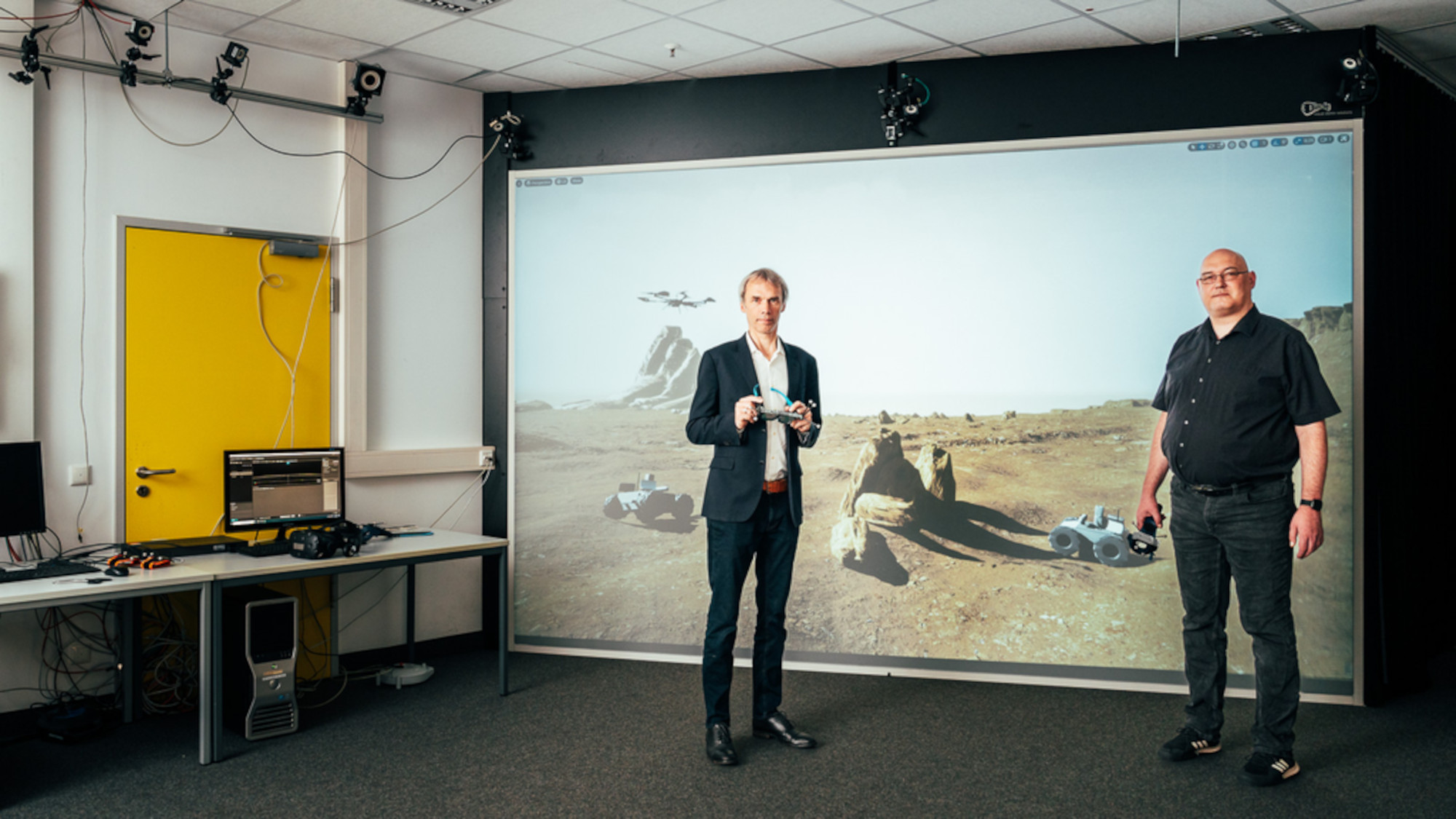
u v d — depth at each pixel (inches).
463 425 183.5
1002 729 136.6
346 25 152.0
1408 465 158.2
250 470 145.5
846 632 167.0
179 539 150.7
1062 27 150.4
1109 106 158.6
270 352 162.4
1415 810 108.1
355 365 170.2
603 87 181.0
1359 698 148.5
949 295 164.2
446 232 182.5
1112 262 158.2
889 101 161.5
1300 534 115.4
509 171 183.2
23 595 108.6
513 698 152.5
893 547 165.5
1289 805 109.8
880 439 166.9
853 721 139.8
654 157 178.2
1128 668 156.3
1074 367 159.3
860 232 167.9
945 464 163.9
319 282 167.5
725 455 123.2
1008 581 161.2
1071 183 159.8
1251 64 153.6
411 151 178.4
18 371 135.3
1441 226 173.3
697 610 173.6
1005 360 162.1
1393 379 152.2
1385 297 150.5
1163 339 156.3
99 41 144.8
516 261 182.7
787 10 144.3
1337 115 150.3
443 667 171.9
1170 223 156.1
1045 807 109.5
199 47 154.9
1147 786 115.6
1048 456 160.1
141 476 149.2
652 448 176.6
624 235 178.5
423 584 179.3
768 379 126.9
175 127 152.3
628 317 178.1
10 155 134.4
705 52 162.6
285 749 129.0
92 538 144.6
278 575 128.9
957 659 162.4
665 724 138.9
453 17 148.6
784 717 131.3
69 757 126.6
